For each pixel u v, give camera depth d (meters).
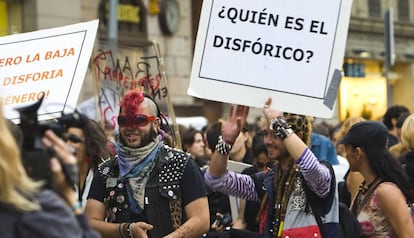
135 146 5.46
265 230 5.69
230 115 5.80
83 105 10.56
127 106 5.45
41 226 3.39
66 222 3.45
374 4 34.06
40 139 3.71
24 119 3.71
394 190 5.80
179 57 25.47
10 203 3.40
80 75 6.04
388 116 11.12
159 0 24.70
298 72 5.71
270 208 5.66
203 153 10.27
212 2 5.76
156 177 5.52
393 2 35.31
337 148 10.78
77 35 6.17
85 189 6.16
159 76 8.68
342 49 5.72
